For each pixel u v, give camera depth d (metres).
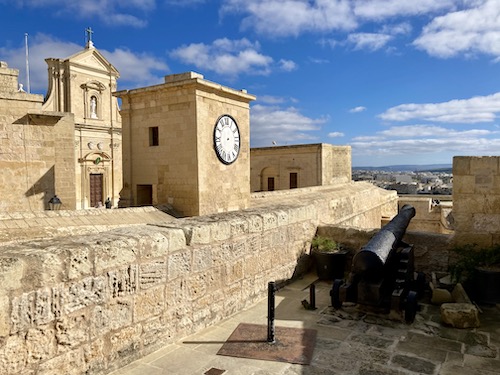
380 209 23.30
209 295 4.92
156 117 11.58
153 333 4.14
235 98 12.41
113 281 3.68
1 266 2.80
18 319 2.90
